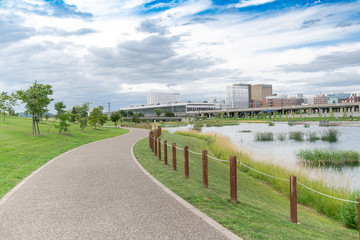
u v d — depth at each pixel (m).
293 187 6.70
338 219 9.12
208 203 6.36
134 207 5.76
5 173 9.69
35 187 7.71
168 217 5.12
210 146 28.17
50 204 6.04
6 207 5.87
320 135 45.44
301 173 14.42
